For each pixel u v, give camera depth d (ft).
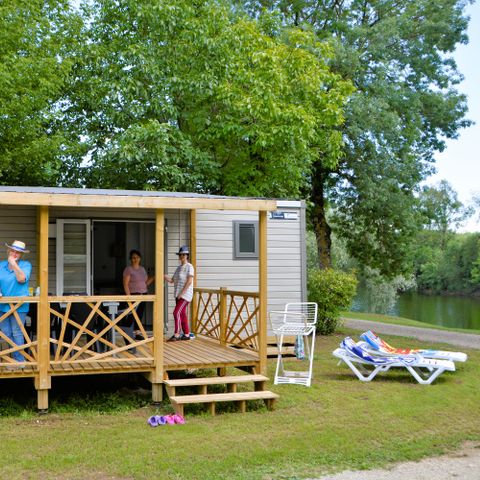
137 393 28.96
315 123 52.01
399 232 75.36
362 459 20.43
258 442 21.58
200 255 38.65
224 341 32.94
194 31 52.34
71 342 27.84
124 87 52.26
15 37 52.37
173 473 18.56
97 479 18.03
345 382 31.37
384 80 69.62
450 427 24.18
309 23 71.31
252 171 53.57
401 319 75.66
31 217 34.12
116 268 43.16
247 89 53.16
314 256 97.35
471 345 47.73
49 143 51.80
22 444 20.86
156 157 50.19
